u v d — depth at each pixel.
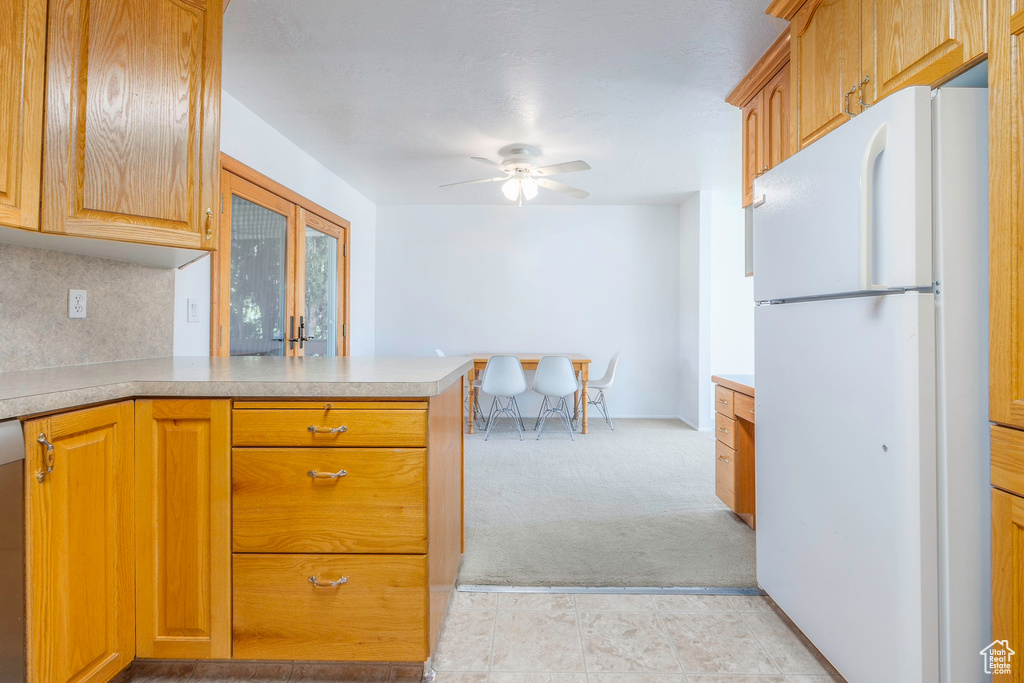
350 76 2.70
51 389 1.17
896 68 1.36
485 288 5.70
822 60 1.72
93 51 1.45
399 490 1.40
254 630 1.42
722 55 2.48
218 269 2.81
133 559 1.41
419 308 5.70
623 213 5.67
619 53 2.47
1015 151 1.01
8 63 1.26
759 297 1.84
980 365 1.14
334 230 4.48
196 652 1.42
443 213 5.69
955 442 1.13
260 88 2.84
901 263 1.15
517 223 5.69
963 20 1.14
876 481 1.25
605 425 5.29
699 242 5.04
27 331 1.66
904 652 1.17
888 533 1.21
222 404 1.40
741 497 2.66
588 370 5.32
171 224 1.64
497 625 1.76
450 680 1.48
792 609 1.64
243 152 3.06
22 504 1.07
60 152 1.38
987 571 1.13
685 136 3.55
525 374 5.70
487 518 2.74
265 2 2.08
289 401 1.41
